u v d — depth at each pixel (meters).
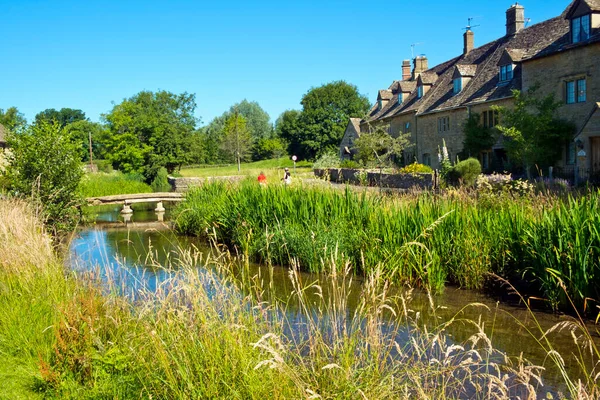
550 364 5.75
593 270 7.41
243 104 108.75
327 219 11.84
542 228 8.40
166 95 78.88
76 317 5.06
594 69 22.55
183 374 3.87
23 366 4.88
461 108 32.75
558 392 5.01
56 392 4.32
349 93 76.12
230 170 62.16
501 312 7.80
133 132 43.50
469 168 22.19
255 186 15.75
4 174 14.32
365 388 3.96
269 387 3.84
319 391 3.94
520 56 28.83
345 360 4.15
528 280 8.70
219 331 4.40
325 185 14.46
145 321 4.95
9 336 5.39
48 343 5.24
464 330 6.94
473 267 9.16
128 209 23.62
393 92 47.69
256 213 13.30
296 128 78.19
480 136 30.03
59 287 6.63
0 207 10.06
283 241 11.10
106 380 4.31
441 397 4.32
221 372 3.92
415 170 28.59
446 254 9.52
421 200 11.12
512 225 9.15
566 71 24.03
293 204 12.84
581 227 7.64
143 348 4.51
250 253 12.09
